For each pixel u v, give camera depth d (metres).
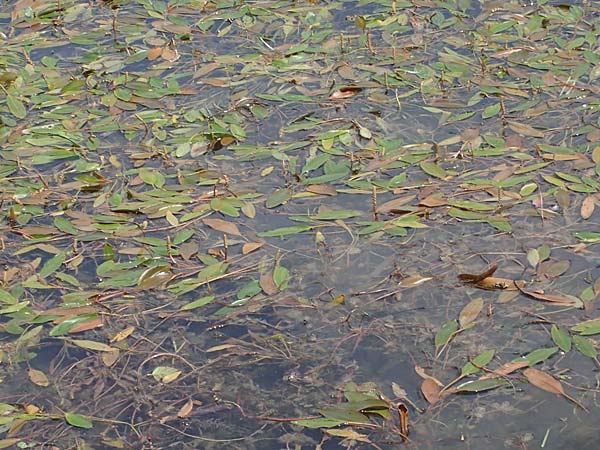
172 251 2.75
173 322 2.52
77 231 2.87
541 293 2.50
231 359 2.40
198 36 4.07
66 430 2.23
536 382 2.24
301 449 2.14
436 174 3.00
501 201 2.87
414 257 2.69
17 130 3.43
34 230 2.89
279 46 3.92
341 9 4.21
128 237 2.84
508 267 2.62
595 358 2.30
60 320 2.52
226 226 2.84
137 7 4.38
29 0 4.46
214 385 2.33
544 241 2.71
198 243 2.80
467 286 2.56
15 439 2.20
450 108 3.40
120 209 2.95
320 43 3.91
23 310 2.57
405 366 2.34
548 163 3.02
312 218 2.85
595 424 2.14
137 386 2.34
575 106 3.35
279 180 3.09
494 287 2.54
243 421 2.22
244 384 2.33
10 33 4.21
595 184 2.90
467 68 3.63
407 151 3.15
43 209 3.01
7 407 2.28
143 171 3.14
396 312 2.50
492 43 3.81
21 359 2.44
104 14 4.33
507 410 2.19
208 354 2.42
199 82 3.71
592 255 2.65
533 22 3.92
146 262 2.71
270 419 2.22
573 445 2.09
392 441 2.12
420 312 2.50
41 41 4.11
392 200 2.91
